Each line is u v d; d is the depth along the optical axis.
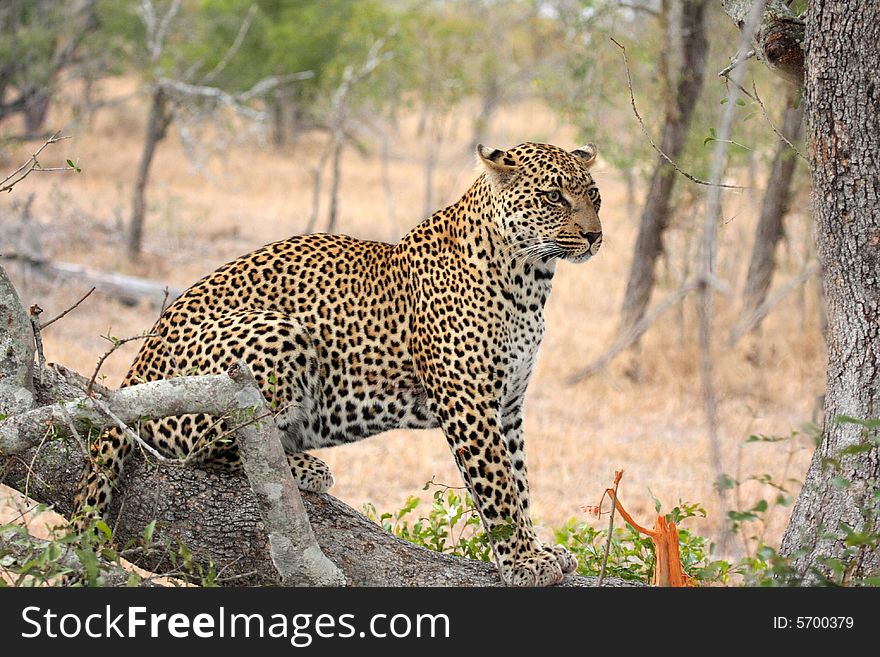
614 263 56.50
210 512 14.37
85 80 76.50
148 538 12.02
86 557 11.82
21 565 12.75
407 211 67.69
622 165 39.28
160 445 14.73
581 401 36.38
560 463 30.23
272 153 86.31
